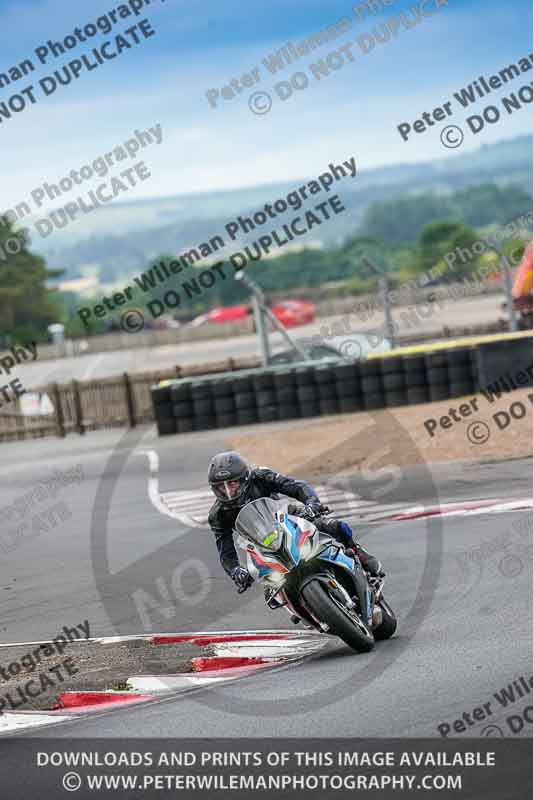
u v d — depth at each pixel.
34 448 106.06
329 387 89.31
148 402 113.50
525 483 47.66
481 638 25.06
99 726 22.58
